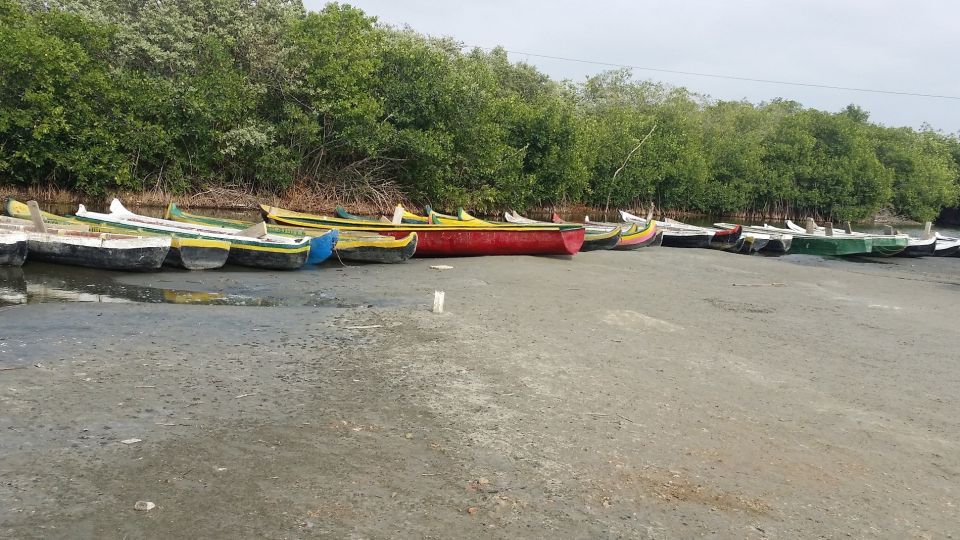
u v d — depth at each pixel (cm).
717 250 2666
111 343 873
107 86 2450
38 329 920
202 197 2825
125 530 451
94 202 2584
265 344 915
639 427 699
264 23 2870
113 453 560
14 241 1300
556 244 1942
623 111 4931
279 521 475
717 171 5462
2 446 558
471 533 478
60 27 2453
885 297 1736
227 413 663
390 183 3334
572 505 529
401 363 859
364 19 3144
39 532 442
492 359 898
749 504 552
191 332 955
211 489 512
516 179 3622
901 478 627
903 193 6378
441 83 3155
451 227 1869
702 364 954
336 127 3006
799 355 1057
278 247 1535
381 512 497
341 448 600
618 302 1376
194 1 2758
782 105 7675
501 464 591
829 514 546
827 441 704
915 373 1002
